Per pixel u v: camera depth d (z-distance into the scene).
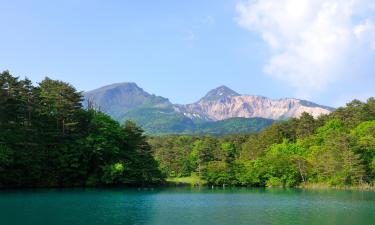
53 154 98.19
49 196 75.88
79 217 50.38
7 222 44.88
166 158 172.25
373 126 131.25
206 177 142.50
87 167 104.44
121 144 116.31
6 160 83.94
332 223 49.12
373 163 114.56
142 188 116.06
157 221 49.59
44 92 103.19
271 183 135.75
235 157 184.00
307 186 128.12
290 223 49.06
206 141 194.25
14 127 91.31
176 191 108.12
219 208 64.12
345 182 118.44
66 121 104.00
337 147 119.50
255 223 48.97
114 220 49.19
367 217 54.03
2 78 90.75
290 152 150.25
